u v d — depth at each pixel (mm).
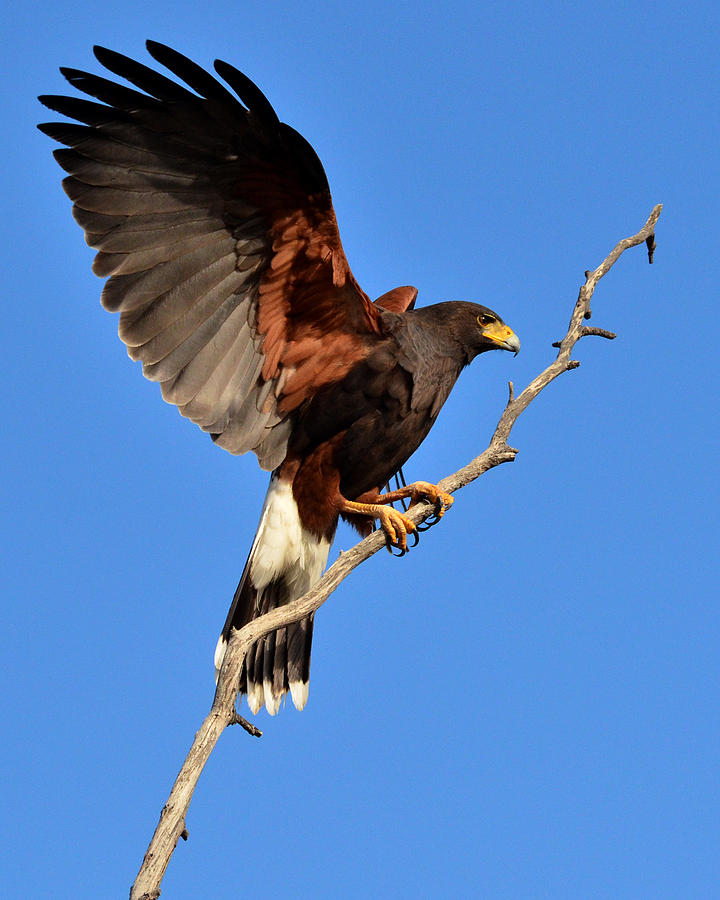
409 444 12391
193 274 10633
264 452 11734
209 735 7078
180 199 10266
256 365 11391
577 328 11688
